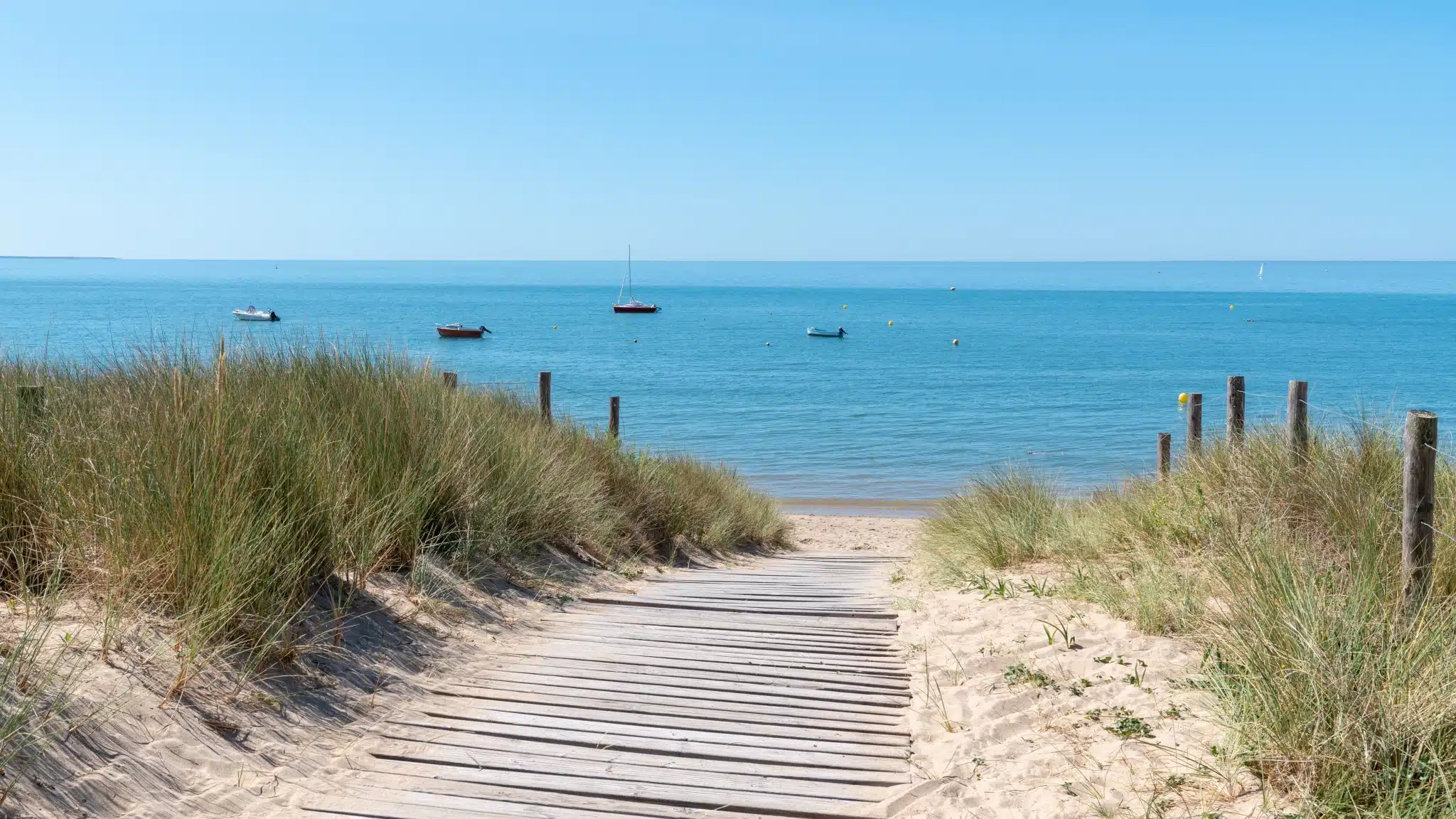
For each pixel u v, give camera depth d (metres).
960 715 4.75
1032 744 4.28
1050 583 7.43
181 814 3.32
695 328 92.62
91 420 5.39
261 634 4.52
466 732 4.38
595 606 7.25
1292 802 3.41
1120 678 5.00
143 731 3.63
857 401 40.53
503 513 7.84
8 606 4.18
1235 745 3.75
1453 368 52.28
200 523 4.55
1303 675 3.71
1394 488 6.21
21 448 4.78
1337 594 4.25
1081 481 23.42
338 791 3.71
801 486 24.94
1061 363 57.97
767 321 106.19
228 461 4.93
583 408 37.84
